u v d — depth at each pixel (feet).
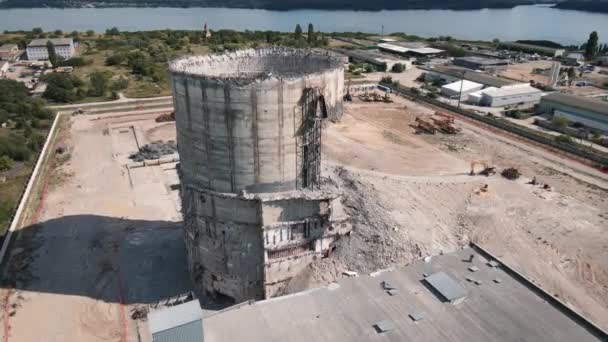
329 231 109.50
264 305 83.15
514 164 212.64
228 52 122.31
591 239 146.30
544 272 130.00
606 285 125.39
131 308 119.75
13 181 202.49
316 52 120.26
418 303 83.35
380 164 204.95
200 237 110.11
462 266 94.58
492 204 167.53
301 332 76.69
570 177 198.18
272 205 99.45
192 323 72.23
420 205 157.89
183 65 108.06
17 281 130.82
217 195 100.53
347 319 79.61
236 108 91.50
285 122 94.17
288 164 98.43
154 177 205.26
